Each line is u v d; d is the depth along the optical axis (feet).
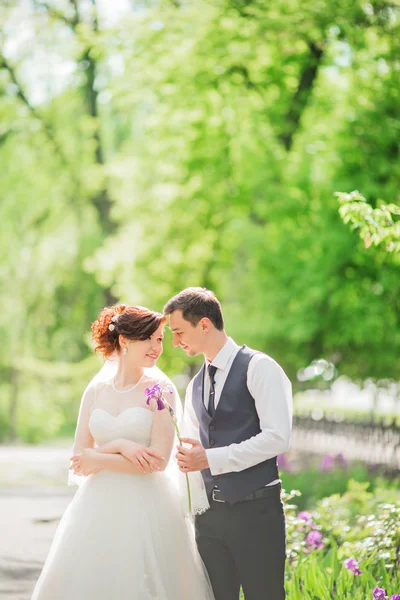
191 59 68.64
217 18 66.54
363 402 158.51
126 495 18.72
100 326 19.90
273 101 69.15
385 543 24.04
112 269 84.43
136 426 19.06
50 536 35.29
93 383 20.21
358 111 61.93
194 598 18.48
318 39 65.05
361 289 61.87
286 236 64.95
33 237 123.65
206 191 71.56
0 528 37.22
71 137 113.39
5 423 123.13
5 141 113.50
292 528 25.23
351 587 23.09
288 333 66.08
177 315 17.89
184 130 71.56
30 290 124.67
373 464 51.26
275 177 66.13
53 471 61.41
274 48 66.80
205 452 17.33
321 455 62.49
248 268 72.02
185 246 79.71
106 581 18.06
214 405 18.01
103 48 73.15
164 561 18.51
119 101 76.23
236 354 18.04
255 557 17.22
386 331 62.95
